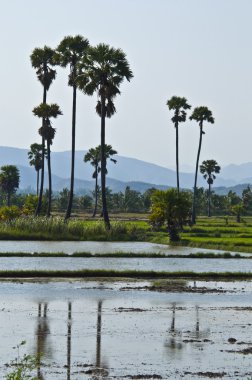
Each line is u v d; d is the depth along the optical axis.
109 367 34.94
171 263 81.81
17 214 138.50
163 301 54.81
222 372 34.22
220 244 110.12
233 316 48.66
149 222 120.25
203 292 59.94
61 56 144.38
